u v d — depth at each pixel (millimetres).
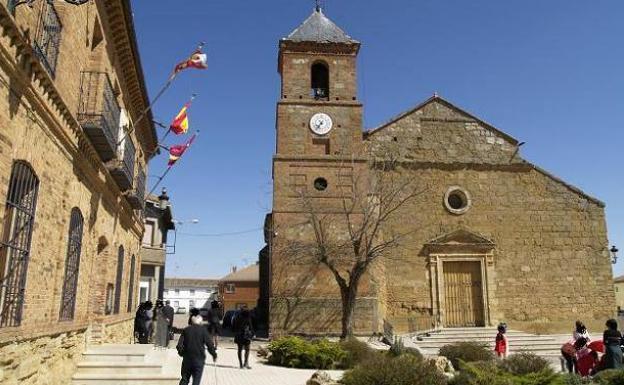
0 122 6785
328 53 27125
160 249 36656
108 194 14148
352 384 10953
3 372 7301
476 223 26312
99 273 14250
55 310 9719
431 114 27641
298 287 23875
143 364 12289
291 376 13938
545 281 25906
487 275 25672
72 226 10953
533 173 27125
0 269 7551
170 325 21859
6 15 6633
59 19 9203
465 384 10539
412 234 25781
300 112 26219
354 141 25938
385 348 20703
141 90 16781
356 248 21922
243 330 15484
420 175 26469
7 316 7676
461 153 27156
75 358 11633
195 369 10047
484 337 24172
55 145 9250
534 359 11727
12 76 7109
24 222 8078
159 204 37188
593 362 13289
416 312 25109
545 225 26531
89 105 11273
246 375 13969
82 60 10930
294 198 24844
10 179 7598
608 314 25812
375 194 25156
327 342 16688
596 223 26750
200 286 90688
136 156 18438
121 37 13570
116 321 15961
